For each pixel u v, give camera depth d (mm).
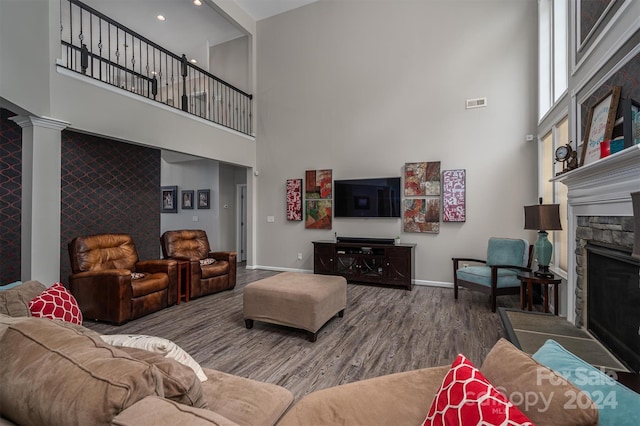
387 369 2385
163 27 6348
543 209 3293
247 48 6566
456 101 4871
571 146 2980
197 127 5039
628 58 2033
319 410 1181
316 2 5883
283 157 6180
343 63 5672
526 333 2590
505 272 3816
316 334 2939
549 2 4176
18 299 1602
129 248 4164
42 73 3117
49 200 3205
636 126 1882
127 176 4711
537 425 829
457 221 4809
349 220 5602
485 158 4691
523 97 4500
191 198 7531
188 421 668
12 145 3855
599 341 2410
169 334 3096
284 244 6184
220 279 4637
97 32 6285
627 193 1990
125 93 3943
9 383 801
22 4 2934
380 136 5383
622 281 2088
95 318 3410
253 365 2463
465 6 4824
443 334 3039
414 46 5148
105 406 674
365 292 4633
